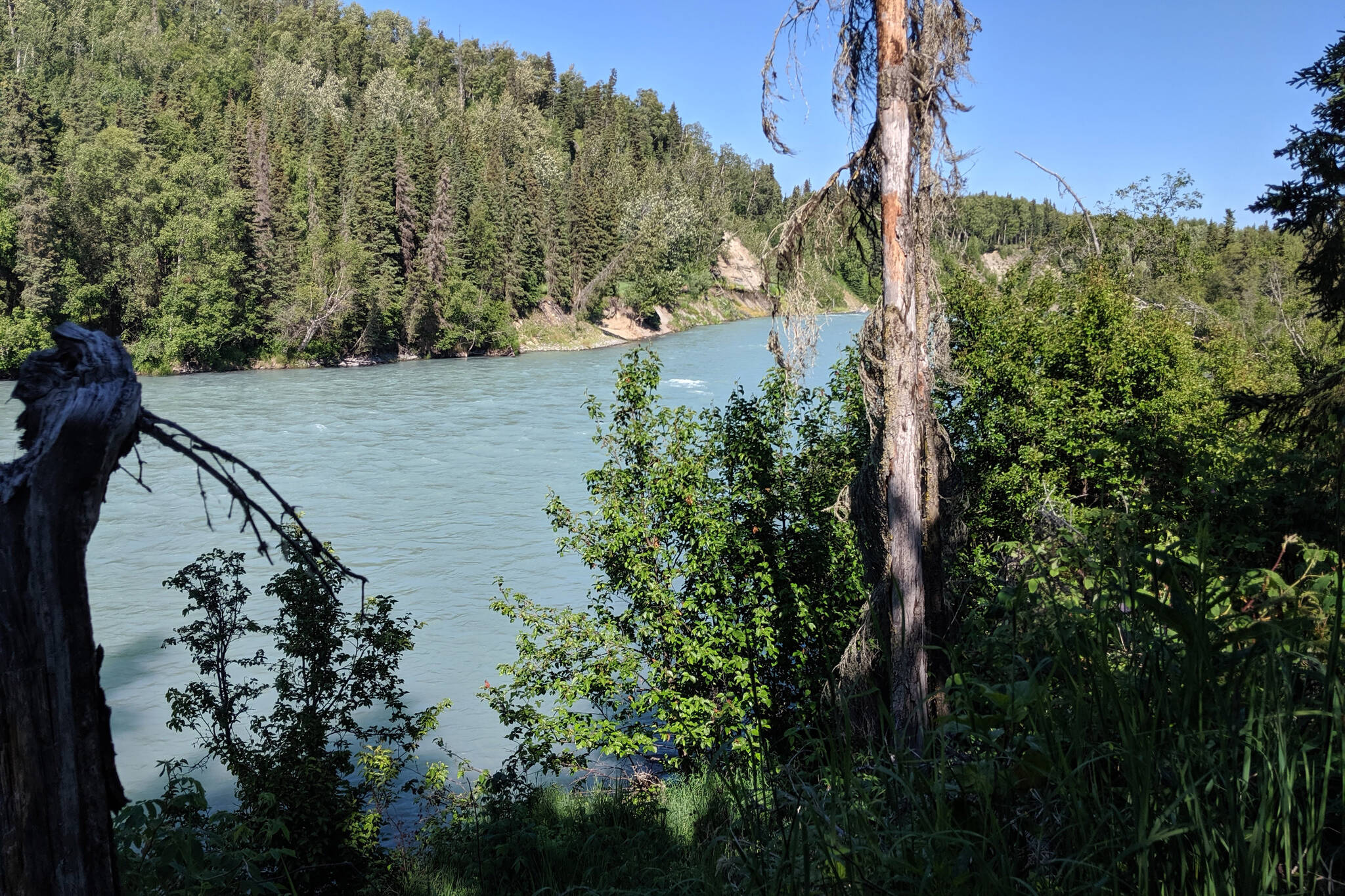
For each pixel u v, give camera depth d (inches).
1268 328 1638.8
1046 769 66.9
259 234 2997.0
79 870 95.5
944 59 430.6
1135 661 67.6
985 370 743.7
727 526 572.1
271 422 1911.9
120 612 894.4
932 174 438.9
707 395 2092.8
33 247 2527.1
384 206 3378.4
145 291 2721.5
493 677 755.4
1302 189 454.9
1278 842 54.6
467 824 448.5
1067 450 680.4
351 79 6250.0
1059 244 929.5
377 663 462.0
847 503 454.9
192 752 637.9
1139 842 55.0
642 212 4645.7
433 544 1101.7
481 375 2778.1
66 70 4594.0
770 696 564.1
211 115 3708.2
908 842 66.9
